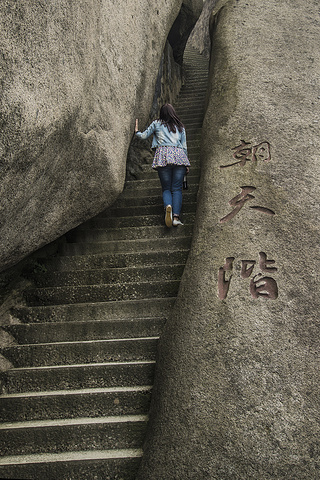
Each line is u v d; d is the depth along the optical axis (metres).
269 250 2.87
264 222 3.07
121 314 3.30
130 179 5.68
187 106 9.33
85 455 2.32
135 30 4.73
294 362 2.30
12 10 1.84
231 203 3.28
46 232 3.04
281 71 4.57
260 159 3.61
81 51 2.77
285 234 2.97
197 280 2.83
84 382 2.74
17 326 3.15
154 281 3.58
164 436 2.15
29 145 2.05
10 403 2.60
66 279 3.71
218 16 6.02
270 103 4.16
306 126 3.88
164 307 3.30
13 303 3.44
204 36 15.16
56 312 3.32
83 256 3.91
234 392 2.22
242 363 2.32
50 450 2.40
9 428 2.43
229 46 5.10
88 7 2.92
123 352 2.93
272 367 2.29
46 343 3.08
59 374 2.76
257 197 3.28
